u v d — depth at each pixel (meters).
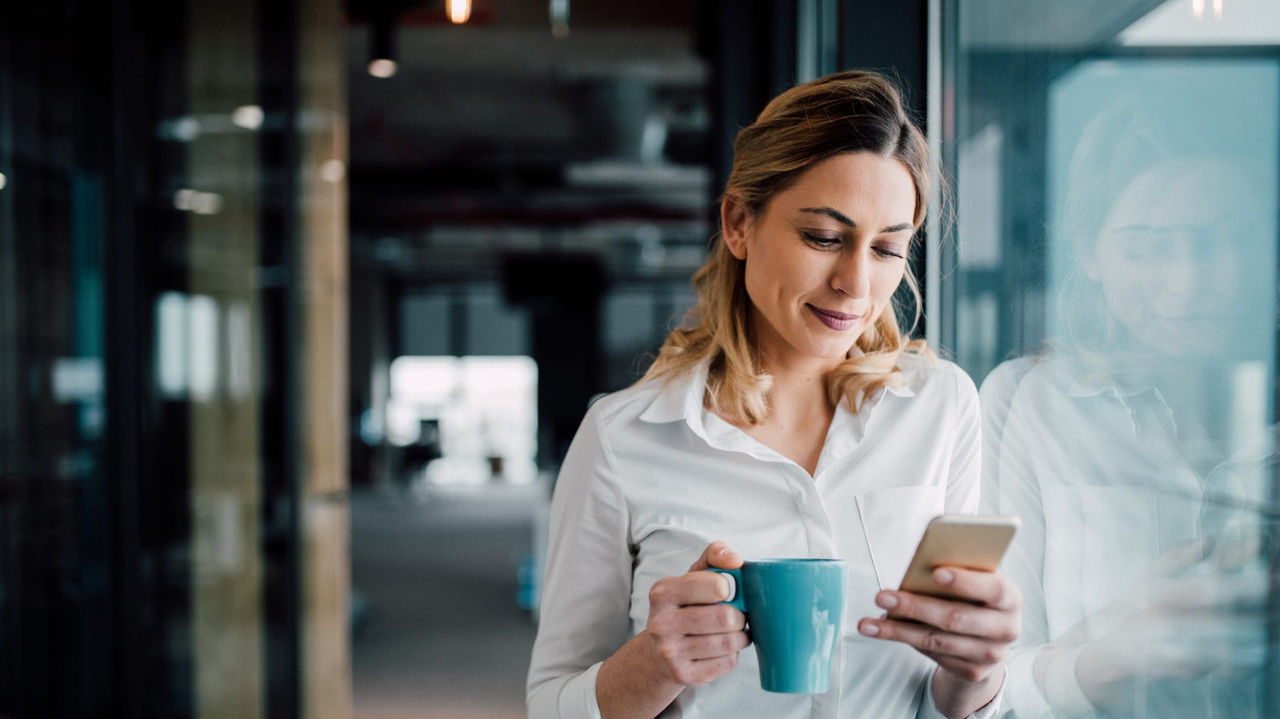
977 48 1.10
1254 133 0.70
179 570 3.28
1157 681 0.80
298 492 3.34
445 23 5.03
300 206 3.38
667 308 17.72
